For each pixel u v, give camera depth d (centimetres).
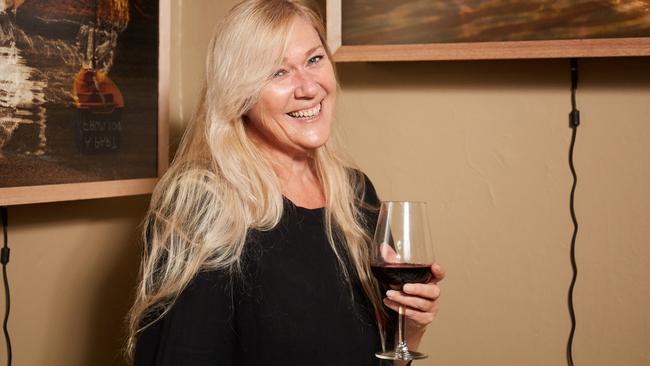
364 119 206
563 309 195
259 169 139
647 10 178
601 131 191
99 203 187
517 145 197
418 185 204
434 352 204
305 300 133
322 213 145
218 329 126
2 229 158
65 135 156
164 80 186
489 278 200
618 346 192
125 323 196
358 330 139
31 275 167
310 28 147
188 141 154
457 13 190
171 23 214
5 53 142
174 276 128
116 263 194
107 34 168
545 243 196
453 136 201
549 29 184
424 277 128
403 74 203
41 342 170
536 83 195
